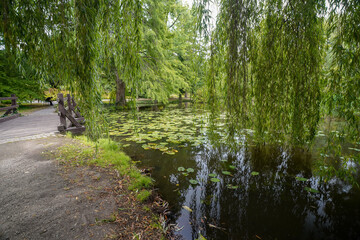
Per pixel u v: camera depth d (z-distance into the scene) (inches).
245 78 68.3
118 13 58.7
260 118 75.2
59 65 53.0
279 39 66.0
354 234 62.3
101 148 139.3
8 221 57.8
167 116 344.2
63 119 186.5
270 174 106.7
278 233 63.2
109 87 400.8
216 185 95.0
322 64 63.9
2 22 43.8
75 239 52.3
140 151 145.6
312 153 135.6
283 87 67.3
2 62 320.5
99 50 60.4
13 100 294.7
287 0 63.4
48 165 102.7
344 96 55.6
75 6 50.6
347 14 53.2
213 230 64.1
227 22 68.7
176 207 76.5
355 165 97.6
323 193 87.0
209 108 83.0
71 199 71.6
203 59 80.5
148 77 344.5
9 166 100.1
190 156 135.4
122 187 84.9
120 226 59.5
